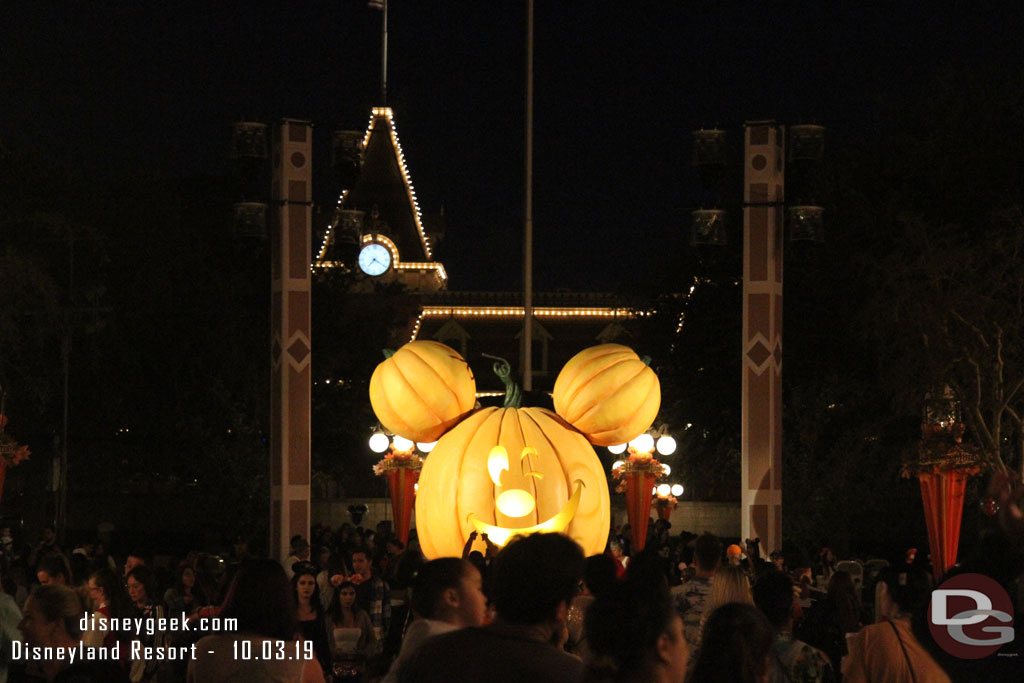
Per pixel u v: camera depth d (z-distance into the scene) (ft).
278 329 70.64
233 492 122.52
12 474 136.98
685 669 16.02
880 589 26.09
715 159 67.15
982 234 97.71
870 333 95.76
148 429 131.64
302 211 70.95
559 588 16.35
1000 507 20.01
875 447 107.76
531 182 74.59
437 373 57.93
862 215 103.60
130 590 36.96
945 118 105.81
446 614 20.25
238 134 67.41
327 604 42.06
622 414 57.72
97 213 125.08
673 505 100.83
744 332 70.64
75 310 110.63
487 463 55.98
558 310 204.23
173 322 130.31
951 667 19.35
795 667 23.24
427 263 219.00
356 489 146.30
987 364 89.66
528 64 75.77
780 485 70.13
